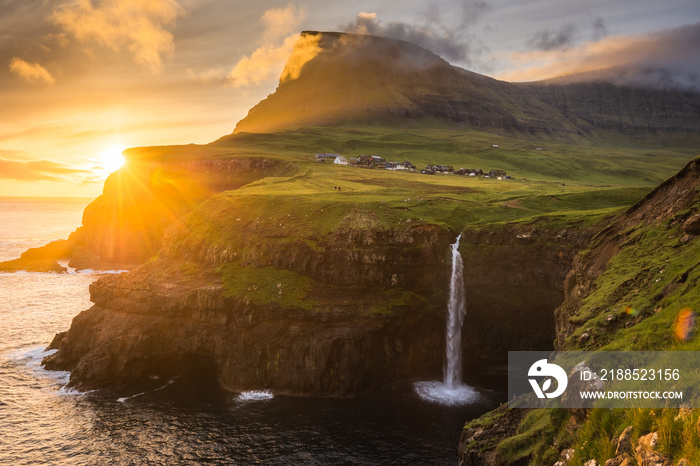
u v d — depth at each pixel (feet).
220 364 274.98
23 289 466.70
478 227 290.76
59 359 284.61
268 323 270.05
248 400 248.93
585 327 122.11
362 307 273.13
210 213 367.04
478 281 280.51
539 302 267.18
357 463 192.65
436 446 203.72
